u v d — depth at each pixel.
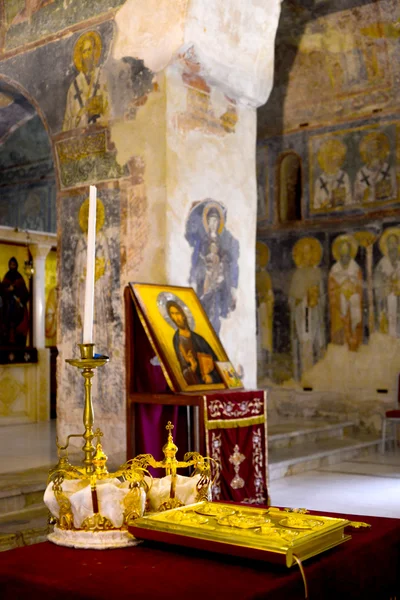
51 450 9.11
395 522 2.74
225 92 8.54
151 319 6.50
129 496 2.52
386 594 2.59
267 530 2.33
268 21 8.77
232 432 6.26
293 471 9.38
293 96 13.30
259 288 13.73
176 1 7.77
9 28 9.34
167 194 7.77
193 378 6.36
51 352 13.87
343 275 12.84
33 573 2.19
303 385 13.16
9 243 13.00
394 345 12.28
